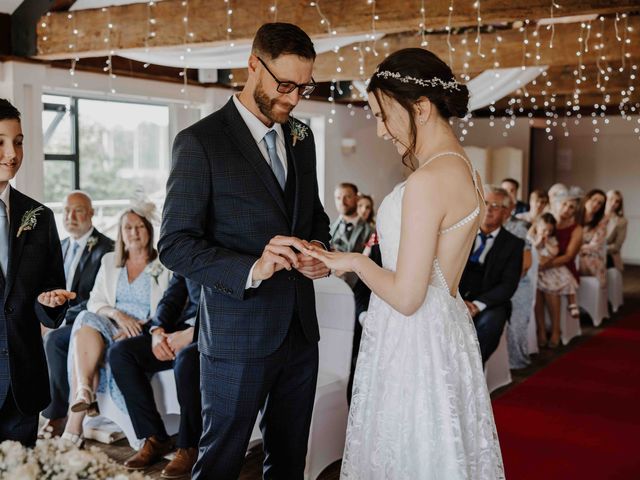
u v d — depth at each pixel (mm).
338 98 9766
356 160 10406
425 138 2082
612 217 8742
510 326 5883
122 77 6754
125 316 4059
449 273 2092
